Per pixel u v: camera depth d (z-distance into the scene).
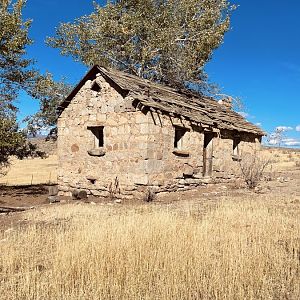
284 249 6.67
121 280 5.17
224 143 19.38
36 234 7.68
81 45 28.45
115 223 7.92
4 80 19.52
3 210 11.97
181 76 27.83
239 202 12.19
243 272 5.33
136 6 27.88
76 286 5.12
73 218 9.84
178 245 6.37
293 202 12.38
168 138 15.34
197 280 5.15
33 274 5.42
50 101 23.09
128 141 14.86
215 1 27.98
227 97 25.33
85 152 16.45
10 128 16.73
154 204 12.98
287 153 52.97
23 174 36.03
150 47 26.81
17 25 18.03
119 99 15.27
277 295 4.95
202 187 17.50
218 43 27.42
